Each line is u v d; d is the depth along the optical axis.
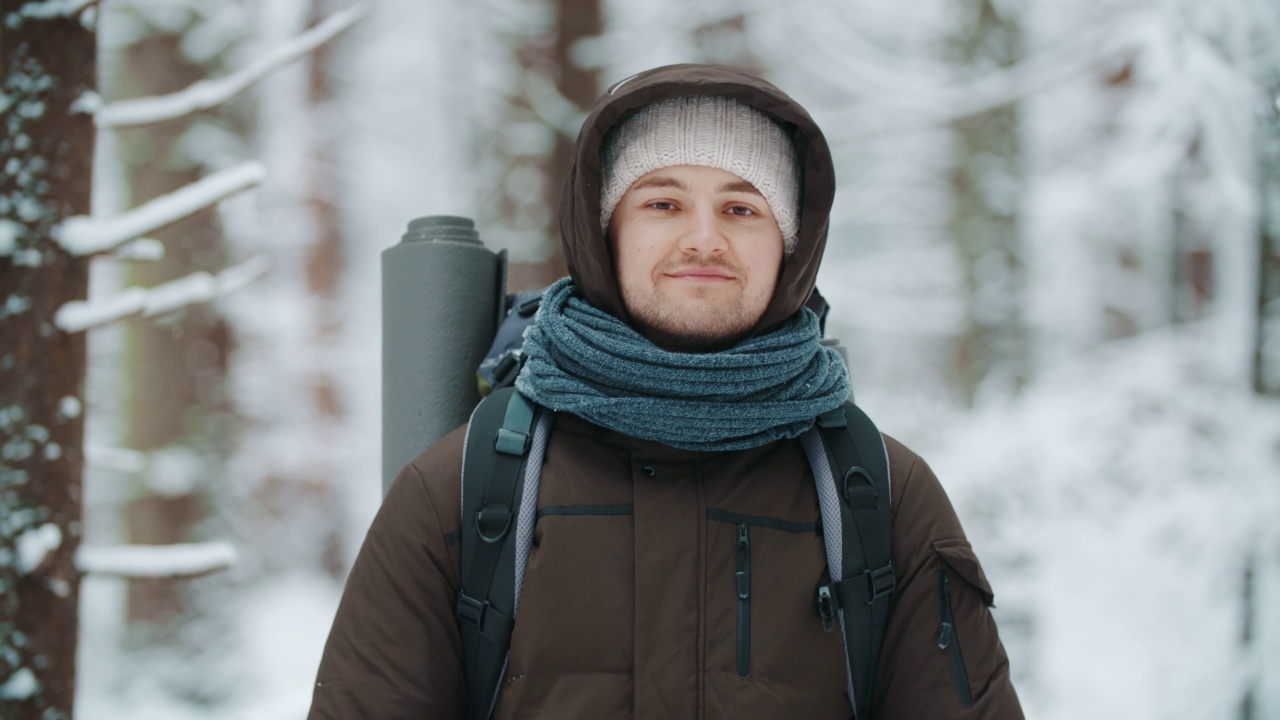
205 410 4.96
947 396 7.04
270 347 7.67
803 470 1.16
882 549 1.12
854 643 1.09
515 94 5.49
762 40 6.18
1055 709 3.36
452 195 7.23
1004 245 6.10
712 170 1.18
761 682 1.04
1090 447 3.76
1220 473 3.50
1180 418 3.70
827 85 6.79
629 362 1.12
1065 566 3.55
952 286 8.27
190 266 4.91
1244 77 3.32
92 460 2.14
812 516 1.13
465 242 1.53
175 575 1.75
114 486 6.04
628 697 1.03
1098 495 3.66
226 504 5.05
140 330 4.88
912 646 1.13
